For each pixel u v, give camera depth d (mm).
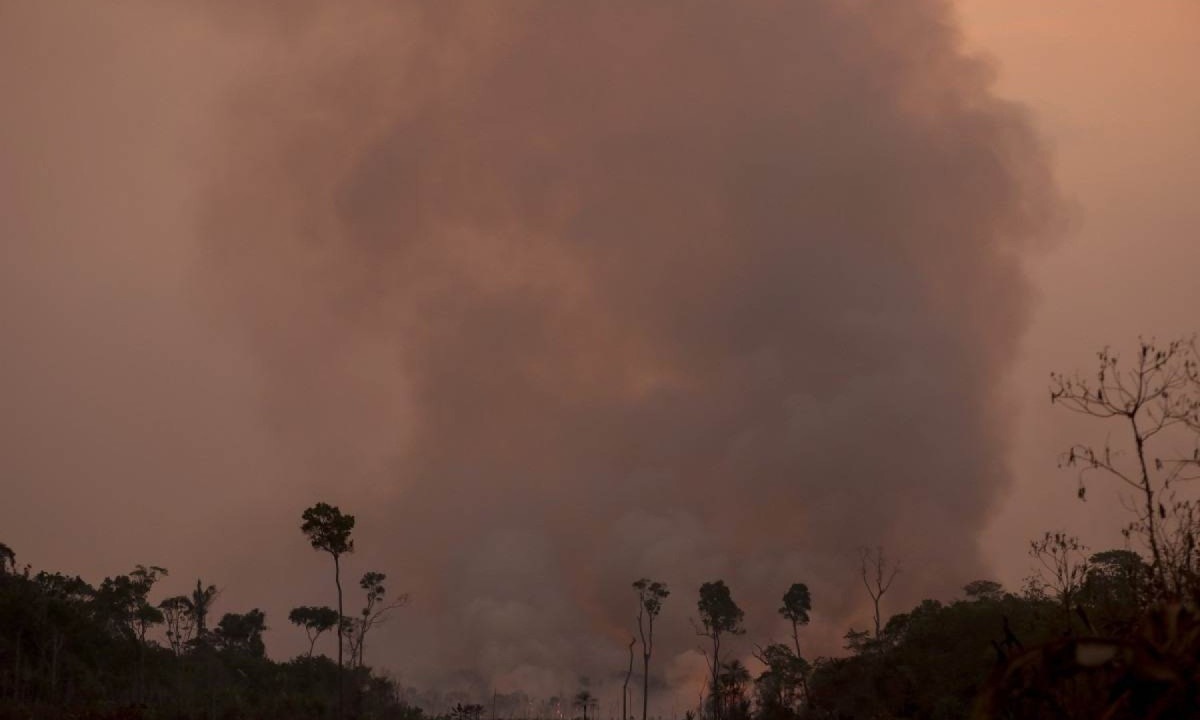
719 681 86875
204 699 97688
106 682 92688
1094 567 12719
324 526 73688
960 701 39781
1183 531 10297
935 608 57000
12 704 72812
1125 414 11453
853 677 57688
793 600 109688
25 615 90438
